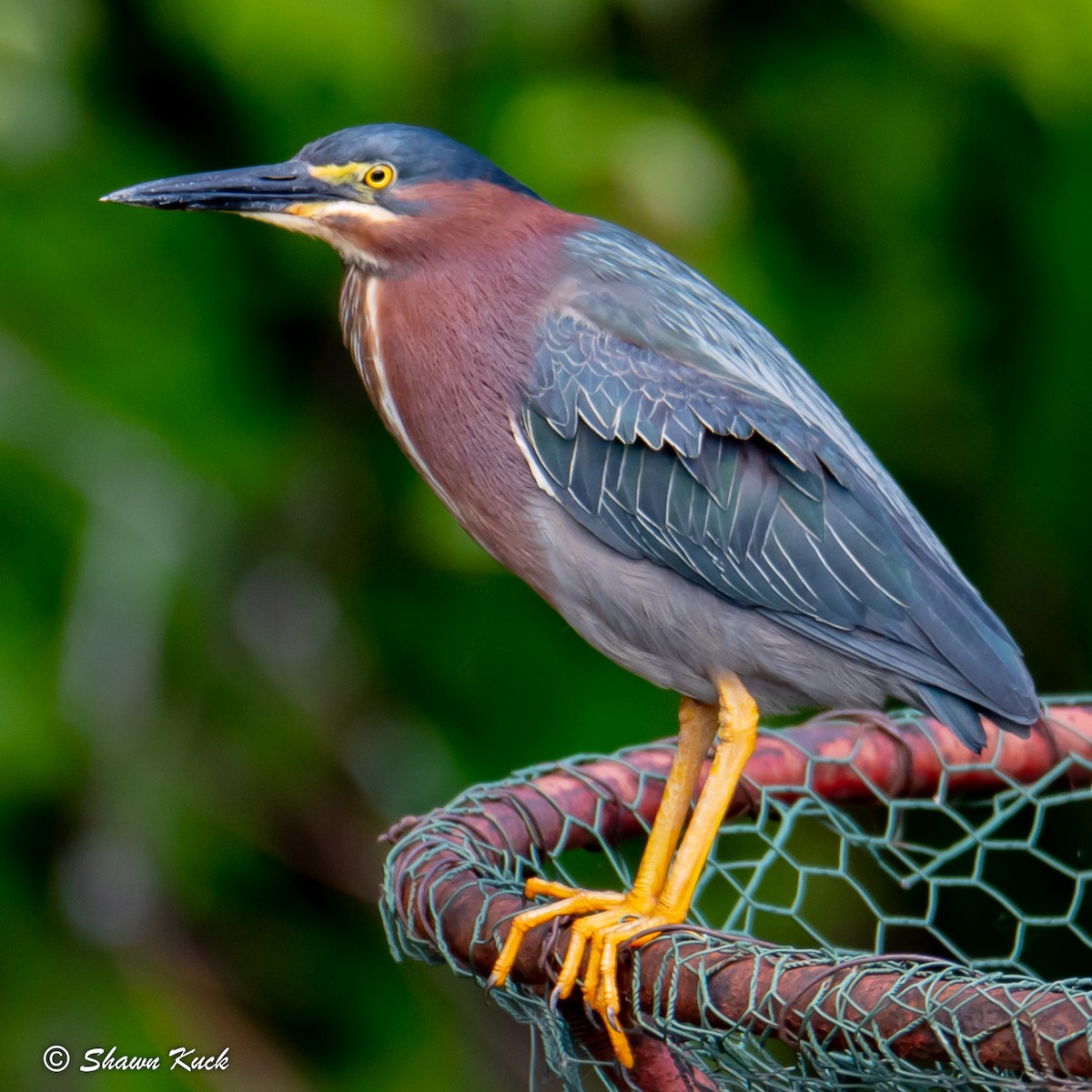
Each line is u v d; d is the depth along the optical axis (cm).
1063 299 889
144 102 854
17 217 800
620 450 505
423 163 532
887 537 502
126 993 771
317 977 823
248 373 847
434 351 525
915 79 891
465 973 423
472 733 860
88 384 791
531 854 484
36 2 785
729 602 505
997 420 907
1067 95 845
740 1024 364
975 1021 324
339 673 854
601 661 856
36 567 778
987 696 492
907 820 840
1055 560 904
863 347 877
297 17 786
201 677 813
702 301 541
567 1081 436
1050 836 846
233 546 830
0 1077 749
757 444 505
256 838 825
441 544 808
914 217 893
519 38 827
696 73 878
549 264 530
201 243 841
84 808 780
